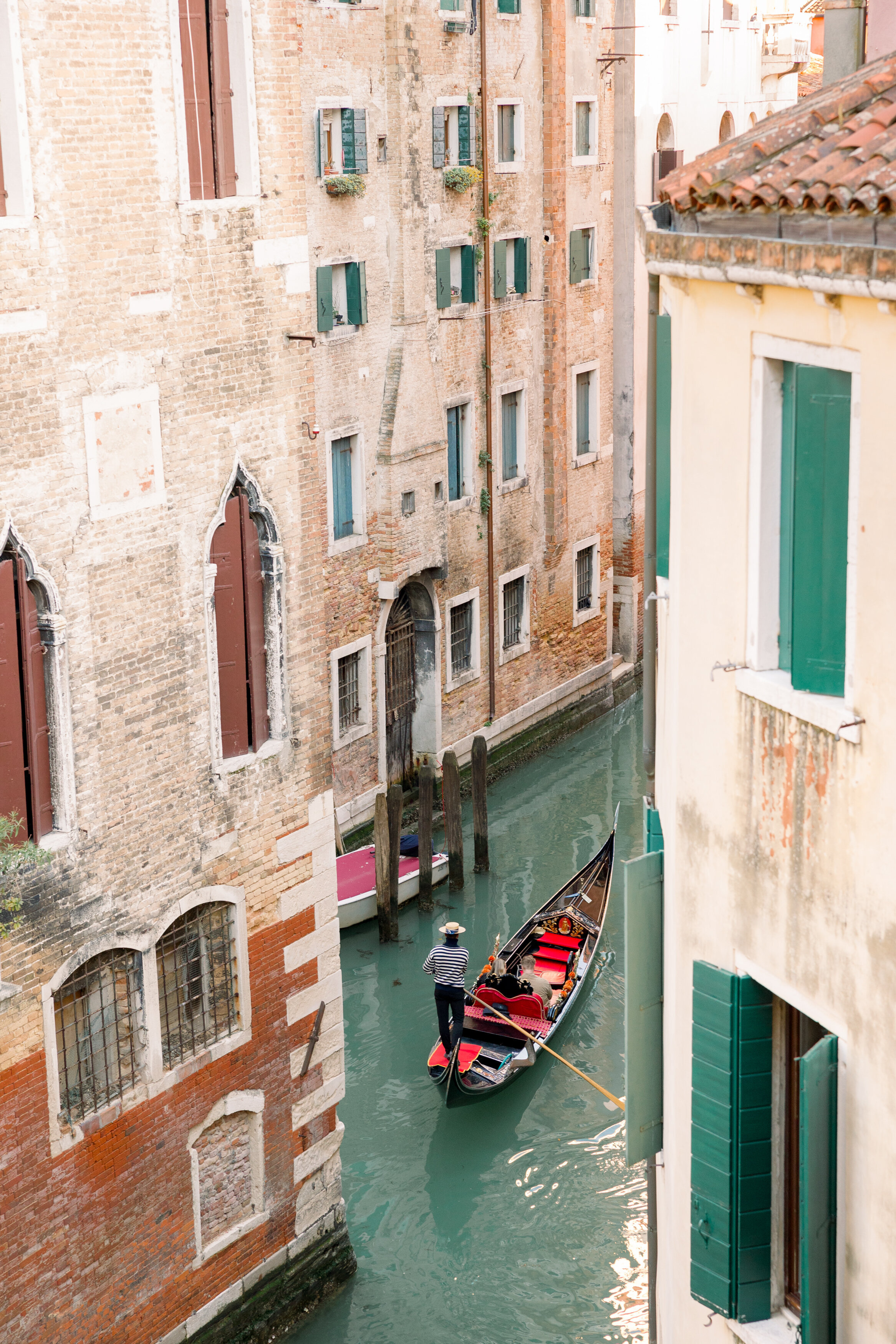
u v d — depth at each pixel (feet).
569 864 81.87
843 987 20.89
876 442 19.52
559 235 93.71
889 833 19.84
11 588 34.37
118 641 36.94
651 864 25.93
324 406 75.82
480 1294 48.67
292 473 41.45
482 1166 55.31
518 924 74.90
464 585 89.92
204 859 40.32
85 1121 37.70
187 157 36.78
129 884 38.11
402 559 82.23
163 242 36.47
